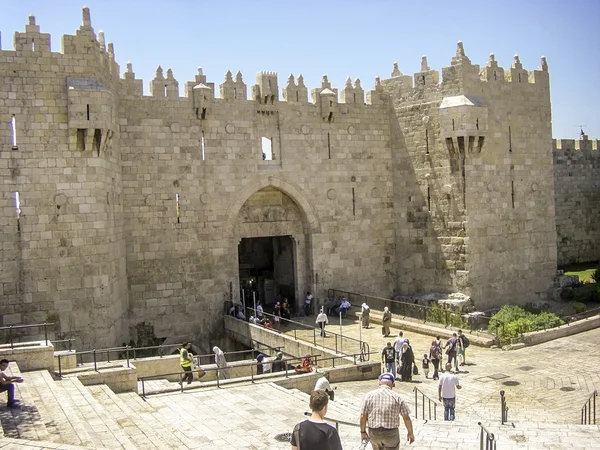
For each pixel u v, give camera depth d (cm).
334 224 4844
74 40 3472
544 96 4975
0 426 1702
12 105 3347
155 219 4275
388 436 1343
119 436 1905
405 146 4934
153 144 4272
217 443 1958
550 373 3077
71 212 3441
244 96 4550
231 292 4491
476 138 4534
